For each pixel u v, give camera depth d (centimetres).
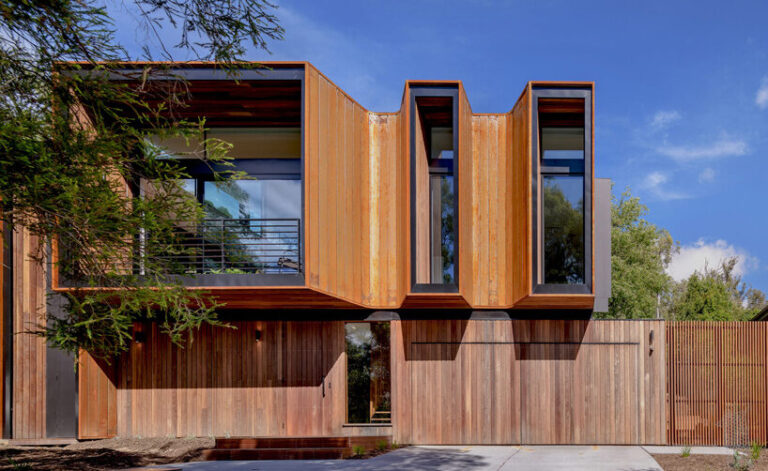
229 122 1089
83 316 711
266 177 1099
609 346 1038
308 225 849
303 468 833
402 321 1061
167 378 1067
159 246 697
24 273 1075
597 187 1060
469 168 1035
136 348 1075
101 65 643
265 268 1049
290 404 1053
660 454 929
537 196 930
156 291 683
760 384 1005
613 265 2134
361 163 1061
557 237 1001
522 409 1035
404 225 973
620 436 1020
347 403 1064
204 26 666
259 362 1066
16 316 1072
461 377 1046
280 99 985
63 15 574
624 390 1029
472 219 1063
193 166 1091
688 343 1027
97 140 597
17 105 585
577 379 1036
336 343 1062
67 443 1032
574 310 1049
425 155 1033
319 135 895
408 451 970
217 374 1066
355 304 1016
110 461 869
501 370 1045
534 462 864
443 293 924
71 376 1062
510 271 1052
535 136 934
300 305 1035
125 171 662
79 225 597
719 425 1005
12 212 593
